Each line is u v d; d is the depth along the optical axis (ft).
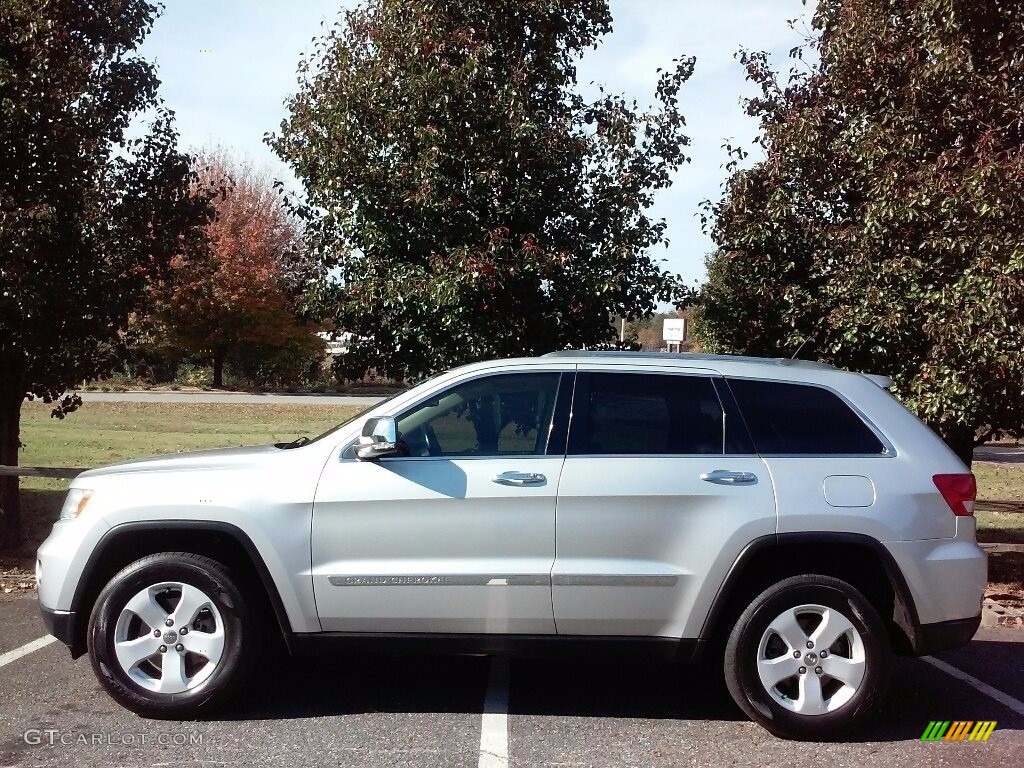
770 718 15.14
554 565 15.29
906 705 17.21
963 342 21.71
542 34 26.43
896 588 15.35
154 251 28.76
